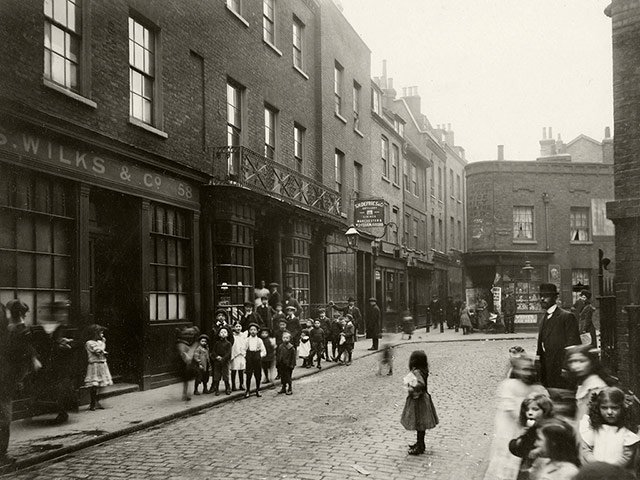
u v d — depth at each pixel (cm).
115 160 1166
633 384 909
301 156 2195
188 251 1432
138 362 1221
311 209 1977
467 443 793
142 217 1243
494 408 1045
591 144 4634
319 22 2342
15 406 905
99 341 1022
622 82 1027
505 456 582
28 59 966
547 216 3584
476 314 3378
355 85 2786
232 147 1548
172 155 1376
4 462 677
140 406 1041
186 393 1104
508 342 2572
